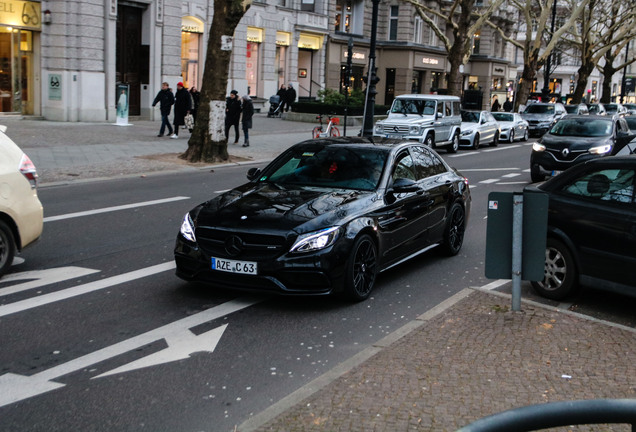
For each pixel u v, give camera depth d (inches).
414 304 264.5
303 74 1688.0
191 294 269.6
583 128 667.4
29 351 207.3
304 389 175.5
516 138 1279.5
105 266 307.6
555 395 171.2
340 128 1279.5
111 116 1071.0
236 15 671.8
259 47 1502.2
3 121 950.4
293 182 294.7
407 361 192.5
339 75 1784.0
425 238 316.5
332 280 247.0
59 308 248.7
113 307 251.3
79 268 303.1
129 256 326.0
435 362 191.8
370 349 204.2
